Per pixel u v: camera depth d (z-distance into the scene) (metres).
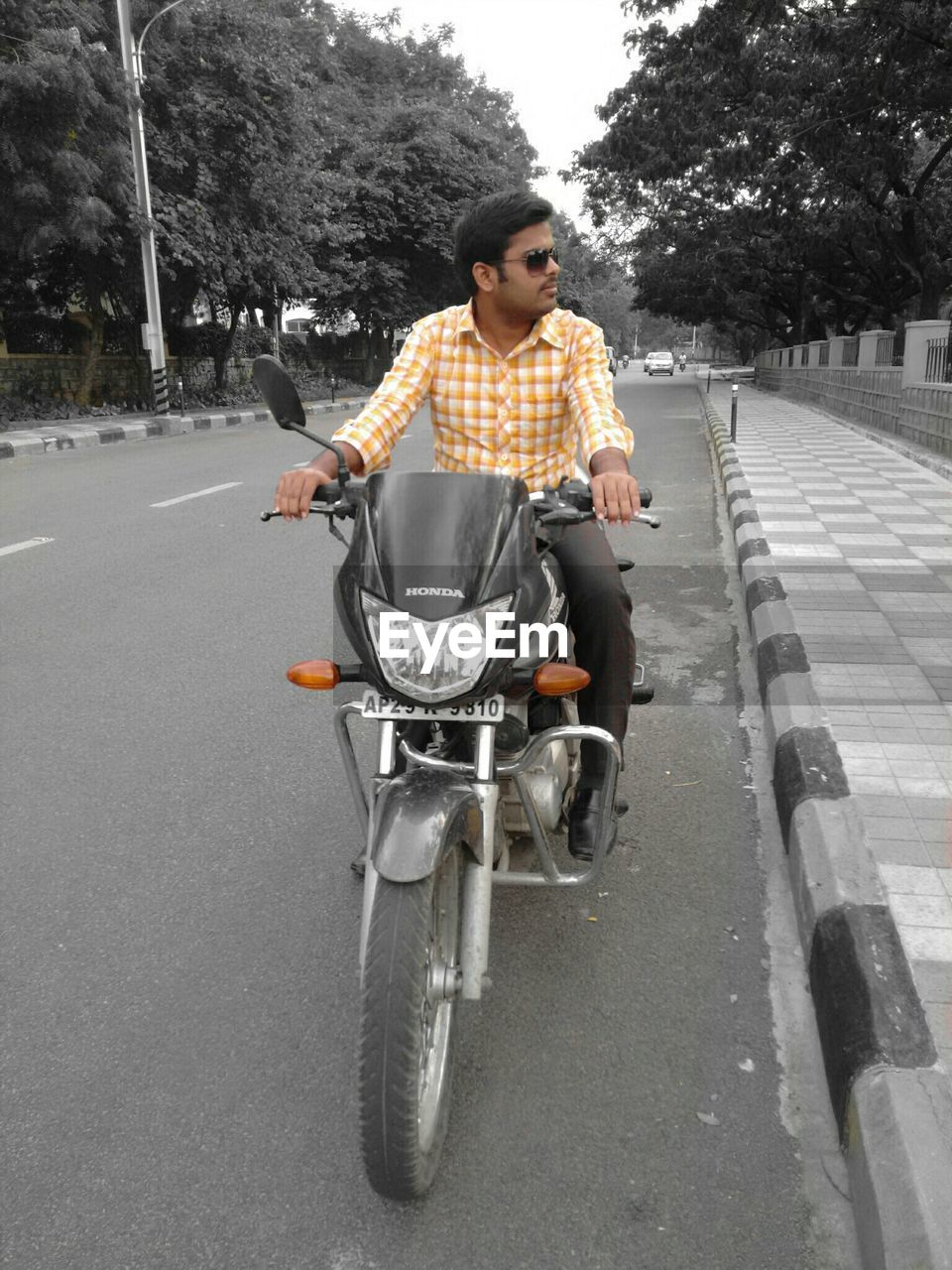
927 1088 2.15
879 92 18.86
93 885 3.32
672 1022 2.69
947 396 12.54
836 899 2.84
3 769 4.15
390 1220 2.11
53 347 23.62
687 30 20.53
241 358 31.72
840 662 4.77
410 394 2.72
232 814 3.78
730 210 32.50
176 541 8.48
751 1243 2.04
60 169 16.81
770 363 35.69
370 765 4.17
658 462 14.39
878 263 30.89
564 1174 2.22
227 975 2.88
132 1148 2.29
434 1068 2.24
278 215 23.39
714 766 4.22
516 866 3.15
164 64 20.50
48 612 6.35
